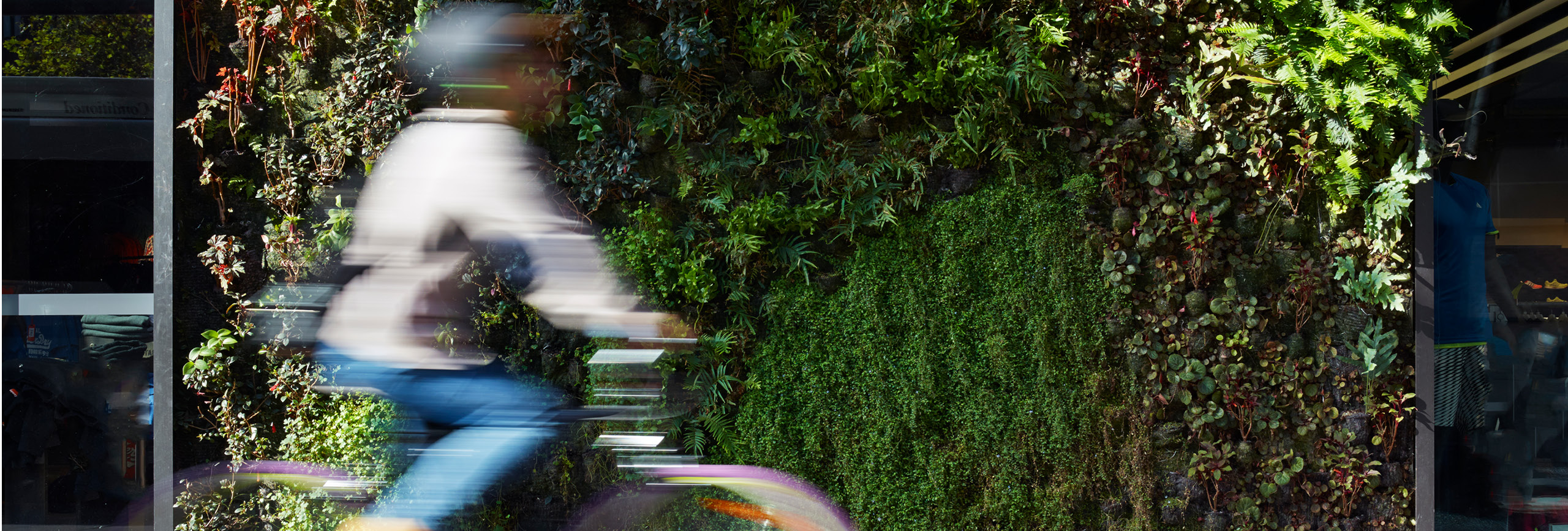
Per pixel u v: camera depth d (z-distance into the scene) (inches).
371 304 112.6
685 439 146.7
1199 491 140.7
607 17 142.4
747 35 143.6
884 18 139.6
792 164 145.8
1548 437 155.0
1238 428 140.3
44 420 172.2
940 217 142.0
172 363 154.4
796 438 146.4
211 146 156.3
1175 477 141.9
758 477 145.9
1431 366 137.0
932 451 143.3
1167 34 139.1
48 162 173.0
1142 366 140.2
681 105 143.0
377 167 144.0
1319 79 133.3
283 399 154.9
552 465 149.7
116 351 172.4
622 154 144.7
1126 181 139.2
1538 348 157.2
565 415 132.0
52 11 171.9
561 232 111.0
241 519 156.9
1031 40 137.7
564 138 148.7
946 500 143.1
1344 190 133.1
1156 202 138.6
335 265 154.9
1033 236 140.4
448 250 112.3
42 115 173.0
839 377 144.6
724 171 144.0
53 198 173.3
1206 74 138.5
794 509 145.2
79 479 172.4
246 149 157.2
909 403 142.9
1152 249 139.6
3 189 172.2
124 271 173.3
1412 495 139.2
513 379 127.3
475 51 117.5
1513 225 157.3
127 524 172.6
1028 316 141.0
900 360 143.7
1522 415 155.6
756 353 146.5
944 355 143.2
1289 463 139.8
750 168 145.0
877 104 140.9
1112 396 141.5
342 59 155.6
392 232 110.3
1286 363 138.6
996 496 142.6
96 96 171.8
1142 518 140.2
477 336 144.3
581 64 142.9
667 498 149.1
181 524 155.1
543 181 146.4
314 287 156.3
